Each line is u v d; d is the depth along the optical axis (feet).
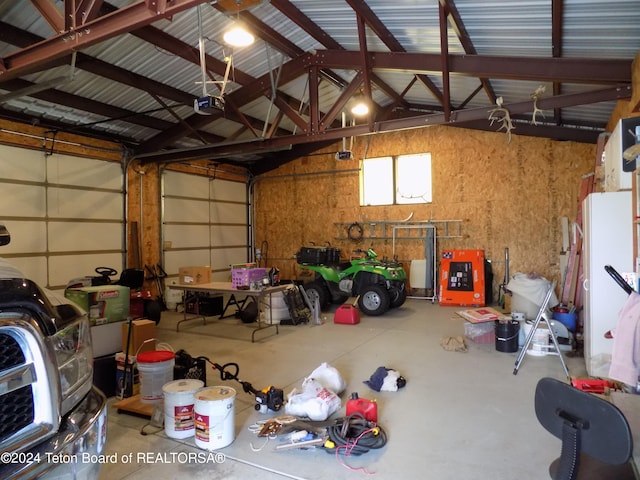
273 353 14.43
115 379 11.16
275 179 31.58
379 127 17.03
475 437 8.47
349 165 28.58
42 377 4.47
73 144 20.35
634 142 10.89
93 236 21.26
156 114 20.85
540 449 7.97
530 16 11.60
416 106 24.66
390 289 21.29
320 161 29.68
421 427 8.93
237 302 22.00
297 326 18.65
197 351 14.75
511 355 14.03
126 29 9.29
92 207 21.24
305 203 30.37
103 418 5.30
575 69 12.59
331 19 14.43
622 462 4.30
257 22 14.65
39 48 10.76
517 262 23.95
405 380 11.48
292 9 13.85
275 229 31.71
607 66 12.34
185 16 13.61
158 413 9.30
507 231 24.20
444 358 13.71
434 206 26.07
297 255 23.20
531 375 12.05
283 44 16.11
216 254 29.07
